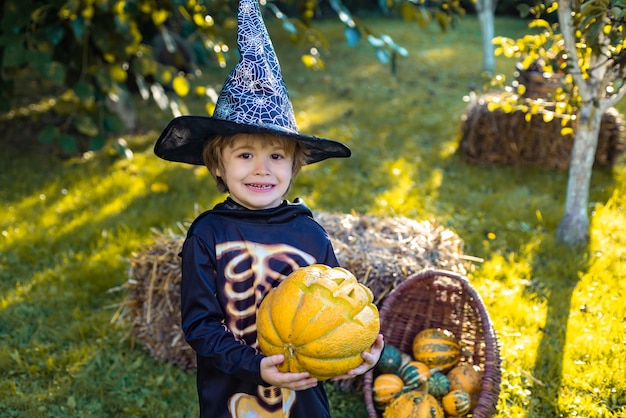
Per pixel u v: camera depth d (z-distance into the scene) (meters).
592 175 7.17
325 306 2.01
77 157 7.89
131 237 5.68
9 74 7.54
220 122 2.12
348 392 3.83
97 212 6.25
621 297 4.70
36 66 6.11
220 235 2.28
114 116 7.03
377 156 8.05
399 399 3.42
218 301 2.25
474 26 18.14
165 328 4.04
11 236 5.71
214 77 11.93
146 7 6.29
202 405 2.33
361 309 2.06
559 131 7.44
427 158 7.98
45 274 5.08
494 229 5.96
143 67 6.46
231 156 2.29
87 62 6.96
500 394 3.65
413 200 6.54
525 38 5.07
